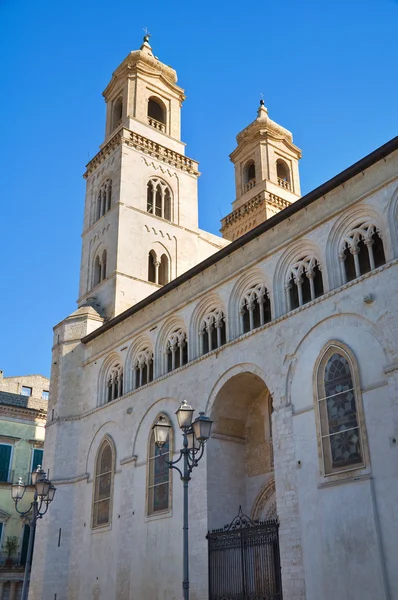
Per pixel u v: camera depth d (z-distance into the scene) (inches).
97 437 1862.7
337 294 1218.0
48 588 1750.7
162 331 1715.1
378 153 1205.1
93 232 2373.3
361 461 1083.9
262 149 2773.1
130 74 2532.0
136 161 2349.9
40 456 2539.4
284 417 1244.5
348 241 1245.1
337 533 1075.9
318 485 1135.0
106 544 1673.2
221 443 1464.1
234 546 1280.8
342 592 1040.2
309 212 1350.9
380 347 1107.3
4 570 2220.7
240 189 2824.8
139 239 2233.0
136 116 2454.5
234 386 1457.9
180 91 2637.8
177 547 1427.2
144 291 2167.8
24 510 2406.5
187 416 959.0
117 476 1718.8
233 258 1530.5
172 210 2381.9
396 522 997.8
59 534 1822.1
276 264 1390.3
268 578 1204.5
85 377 2021.4
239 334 1449.3
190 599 1343.5
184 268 2316.7
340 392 1159.6
